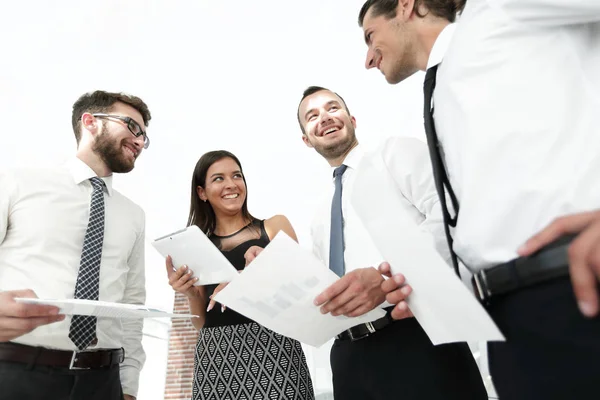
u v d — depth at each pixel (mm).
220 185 2424
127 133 2094
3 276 1633
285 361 1920
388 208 827
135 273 2080
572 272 552
